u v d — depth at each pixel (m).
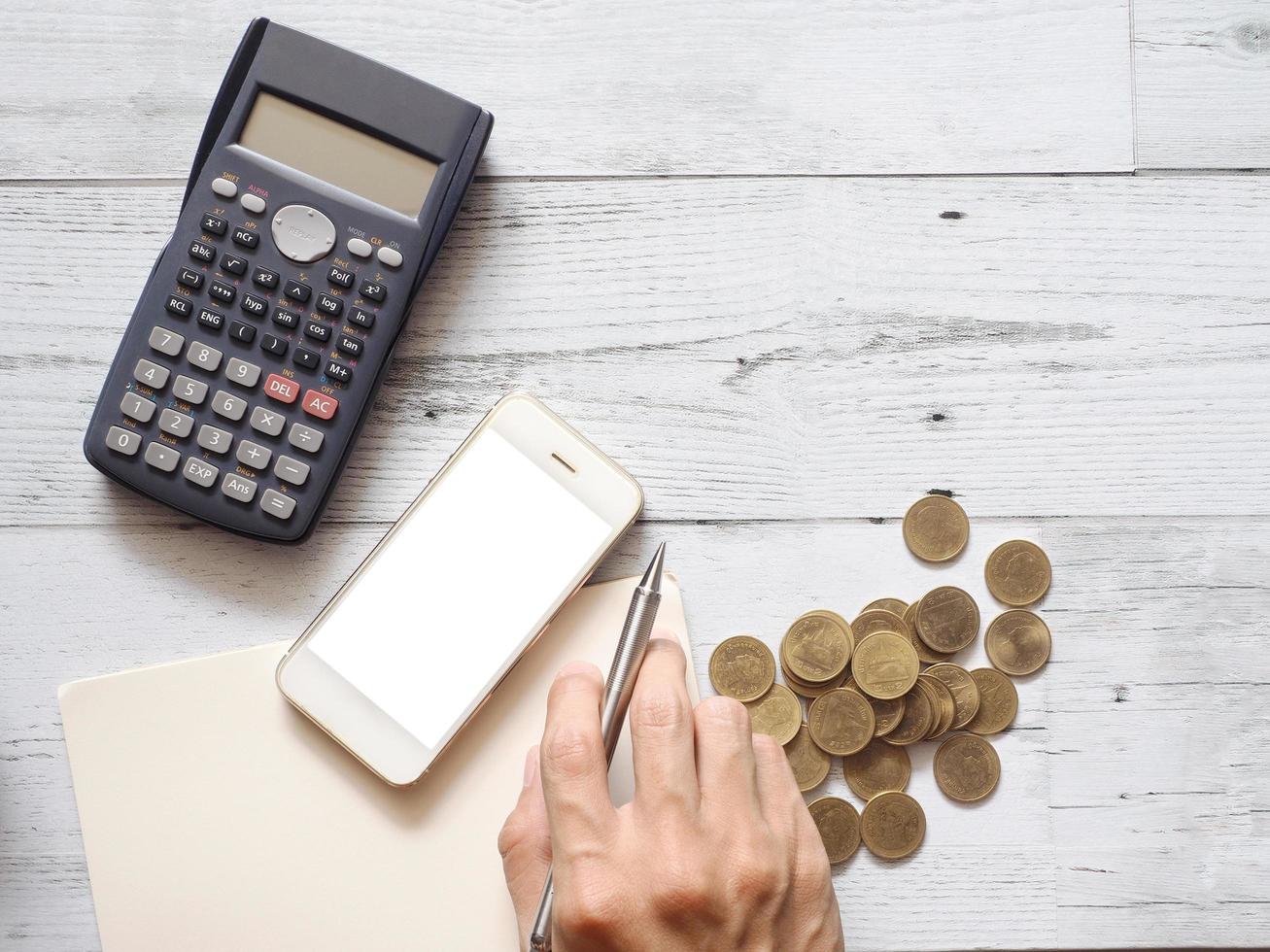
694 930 0.37
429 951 0.51
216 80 0.54
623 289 0.54
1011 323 0.55
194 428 0.50
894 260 0.55
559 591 0.51
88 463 0.53
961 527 0.54
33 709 0.52
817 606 0.54
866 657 0.52
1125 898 0.54
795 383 0.54
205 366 0.50
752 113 0.54
